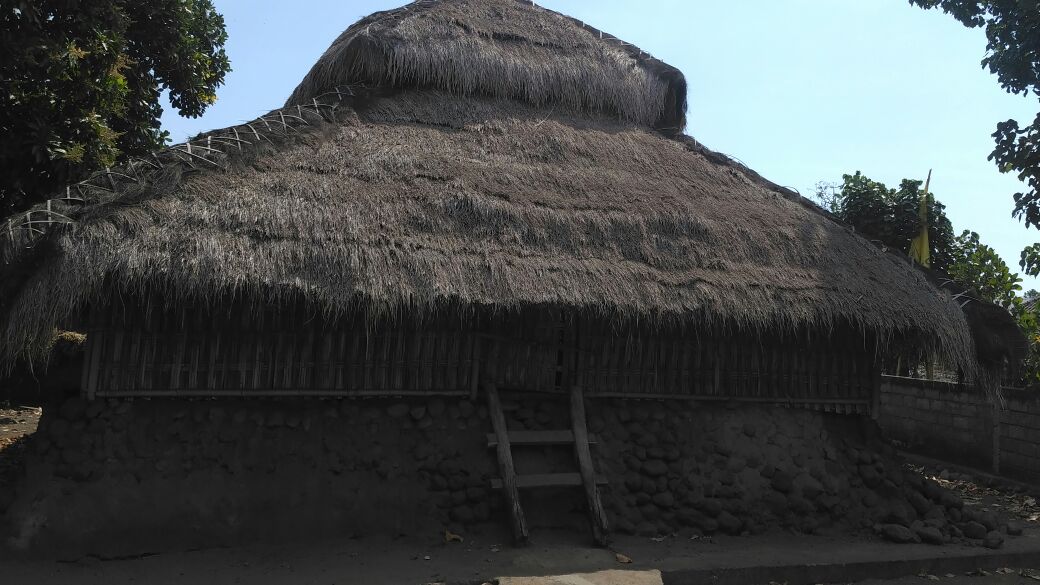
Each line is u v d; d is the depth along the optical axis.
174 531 5.29
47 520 5.02
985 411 9.92
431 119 7.45
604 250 6.33
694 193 7.58
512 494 5.74
